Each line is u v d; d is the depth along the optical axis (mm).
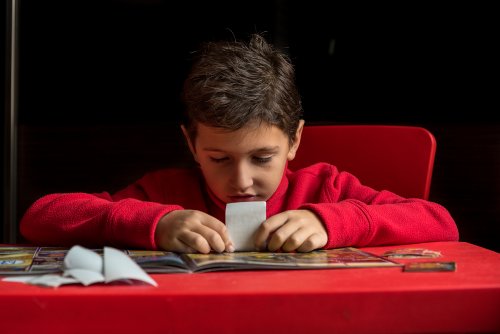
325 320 747
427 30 2646
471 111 2598
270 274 876
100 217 1171
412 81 2689
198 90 1312
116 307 734
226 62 1347
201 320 736
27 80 2775
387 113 2738
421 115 2686
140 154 2781
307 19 2730
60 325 736
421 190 1624
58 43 2779
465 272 882
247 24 2721
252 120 1235
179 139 2777
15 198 2432
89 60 2781
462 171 2600
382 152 1677
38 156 2770
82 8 2764
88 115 2787
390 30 2695
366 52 2730
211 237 1047
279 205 1541
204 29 2732
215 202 1521
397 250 1124
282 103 1337
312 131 1759
